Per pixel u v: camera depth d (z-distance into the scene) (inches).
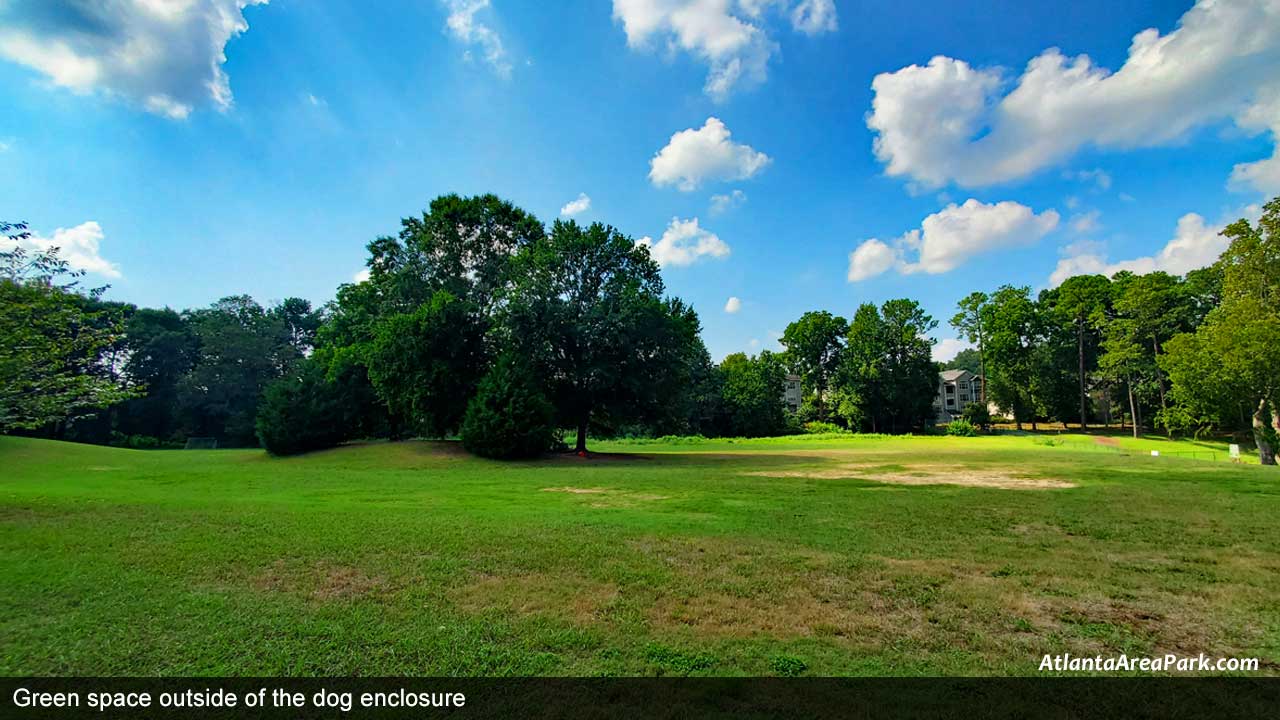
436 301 1210.0
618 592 241.6
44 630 197.3
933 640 193.6
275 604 225.3
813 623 208.2
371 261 1517.0
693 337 1438.2
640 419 1365.7
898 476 740.0
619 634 198.1
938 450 1433.3
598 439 2379.4
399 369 1191.6
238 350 2470.5
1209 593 241.3
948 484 639.1
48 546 310.3
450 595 237.1
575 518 415.8
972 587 249.0
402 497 556.4
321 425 1246.9
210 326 2534.5
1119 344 2065.7
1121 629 203.3
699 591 242.5
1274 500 494.0
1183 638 195.5
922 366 2849.4
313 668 172.1
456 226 1486.2
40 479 760.3
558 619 211.5
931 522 398.6
